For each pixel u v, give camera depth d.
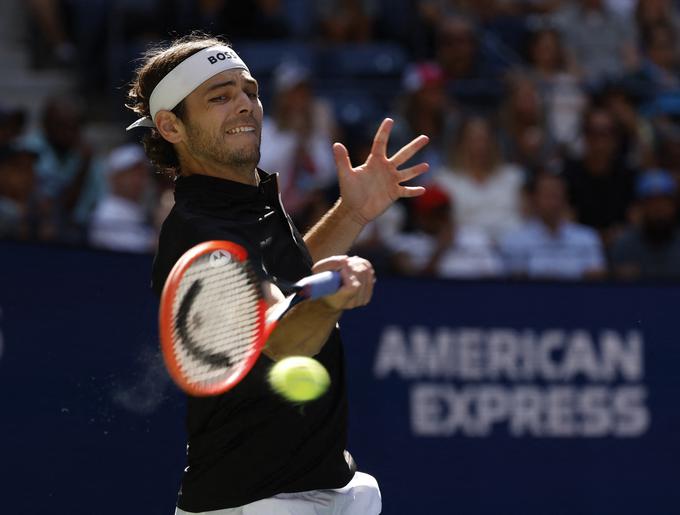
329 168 27.12
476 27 31.50
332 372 10.76
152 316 17.94
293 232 10.73
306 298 8.98
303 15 31.73
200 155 10.61
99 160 26.55
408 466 19.36
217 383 8.80
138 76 11.23
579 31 32.09
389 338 19.39
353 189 11.70
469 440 19.56
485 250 23.84
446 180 25.92
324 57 30.69
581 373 19.88
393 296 19.41
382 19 31.98
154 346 17.89
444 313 19.53
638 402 19.98
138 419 17.81
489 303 19.66
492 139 26.20
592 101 28.86
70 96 29.86
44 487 17.83
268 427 10.41
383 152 11.71
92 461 17.81
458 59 30.08
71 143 25.75
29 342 17.81
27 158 23.19
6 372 17.81
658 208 24.17
